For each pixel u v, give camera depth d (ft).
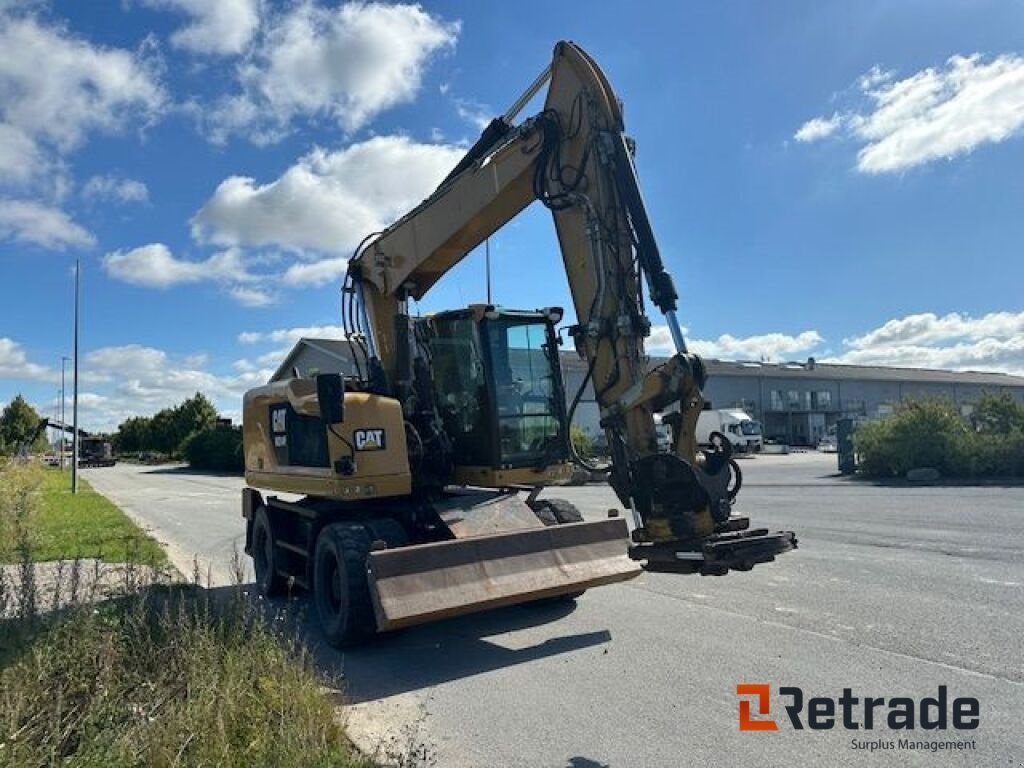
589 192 18.83
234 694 14.73
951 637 21.39
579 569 23.31
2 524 42.86
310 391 27.40
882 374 249.14
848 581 28.58
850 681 18.42
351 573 22.70
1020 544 35.01
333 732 14.58
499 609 26.89
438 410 27.43
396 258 27.35
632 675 19.54
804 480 75.51
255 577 34.24
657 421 16.47
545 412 26.86
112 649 16.33
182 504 77.25
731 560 13.60
